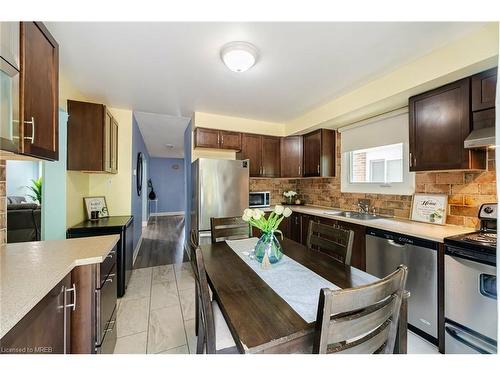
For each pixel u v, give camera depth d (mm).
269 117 3568
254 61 1810
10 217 1997
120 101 2936
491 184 1821
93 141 2426
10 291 832
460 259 1516
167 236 5344
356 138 3137
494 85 1564
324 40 1637
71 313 1162
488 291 1405
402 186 2594
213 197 2996
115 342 1651
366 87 2377
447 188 2129
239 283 1146
